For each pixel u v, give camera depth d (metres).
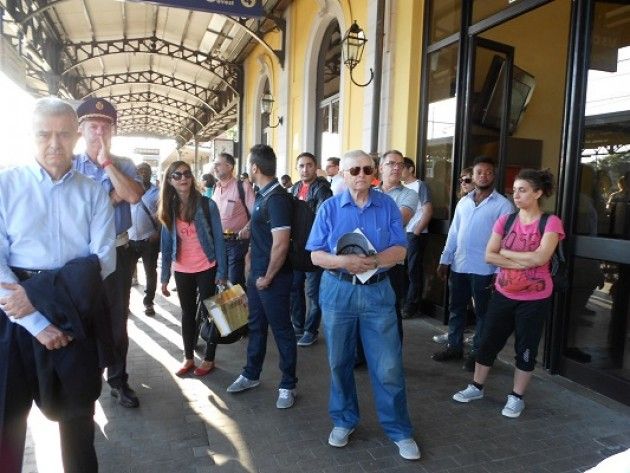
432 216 5.63
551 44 6.04
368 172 2.60
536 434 2.91
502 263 3.04
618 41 3.43
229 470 2.52
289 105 10.77
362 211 2.65
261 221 3.26
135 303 6.07
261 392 3.47
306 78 9.70
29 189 1.92
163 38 14.85
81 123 2.81
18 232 1.89
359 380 3.70
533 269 2.98
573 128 3.60
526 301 3.01
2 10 8.34
